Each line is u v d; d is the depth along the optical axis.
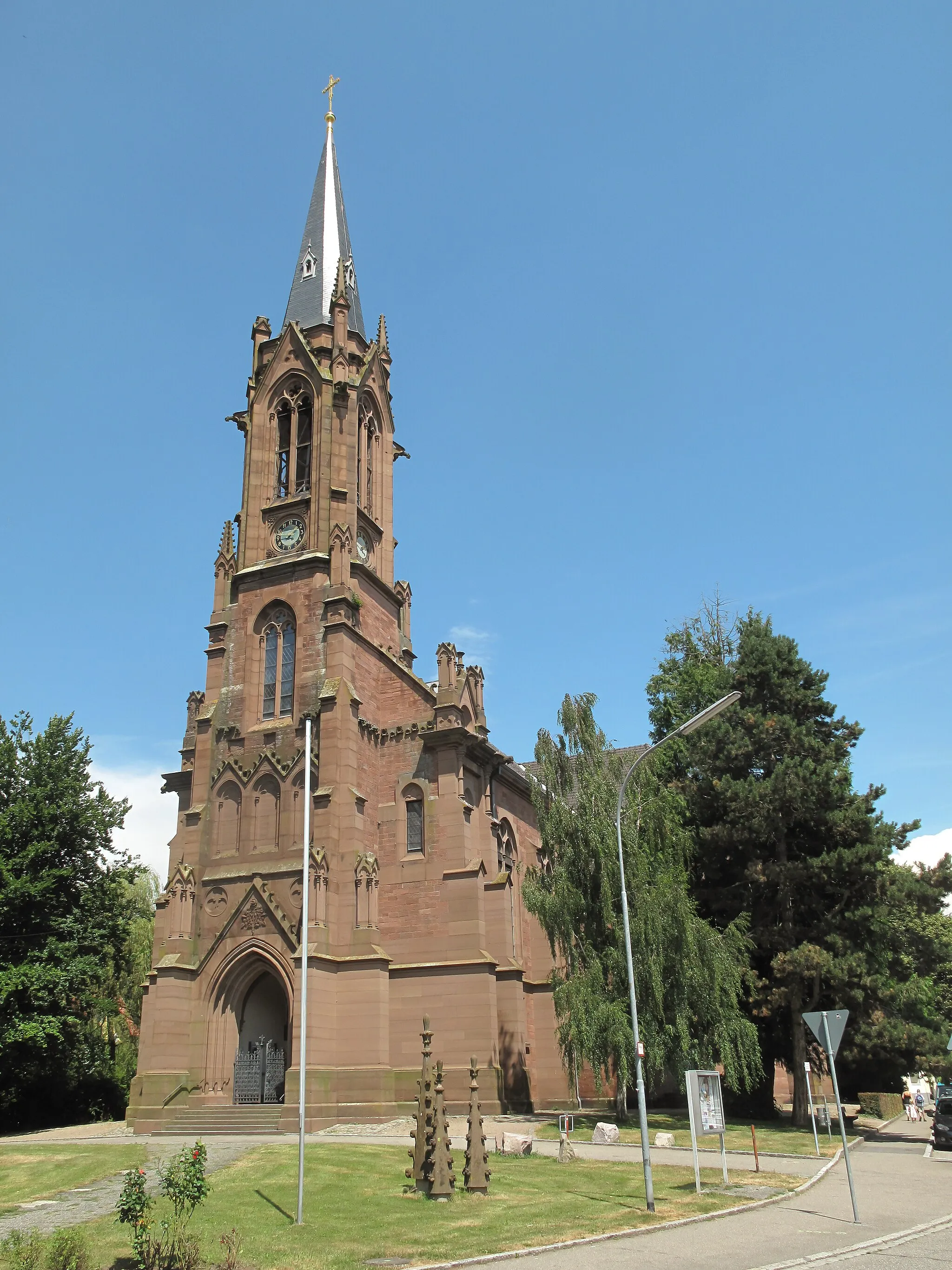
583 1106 51.09
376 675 50.31
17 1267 14.63
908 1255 16.39
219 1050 42.75
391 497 59.88
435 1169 22.05
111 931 52.16
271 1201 21.72
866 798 45.31
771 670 47.88
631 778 42.34
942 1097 37.41
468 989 42.59
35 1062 47.75
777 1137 37.38
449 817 45.72
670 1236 18.17
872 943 42.72
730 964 39.03
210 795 47.78
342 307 58.31
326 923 42.44
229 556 54.06
